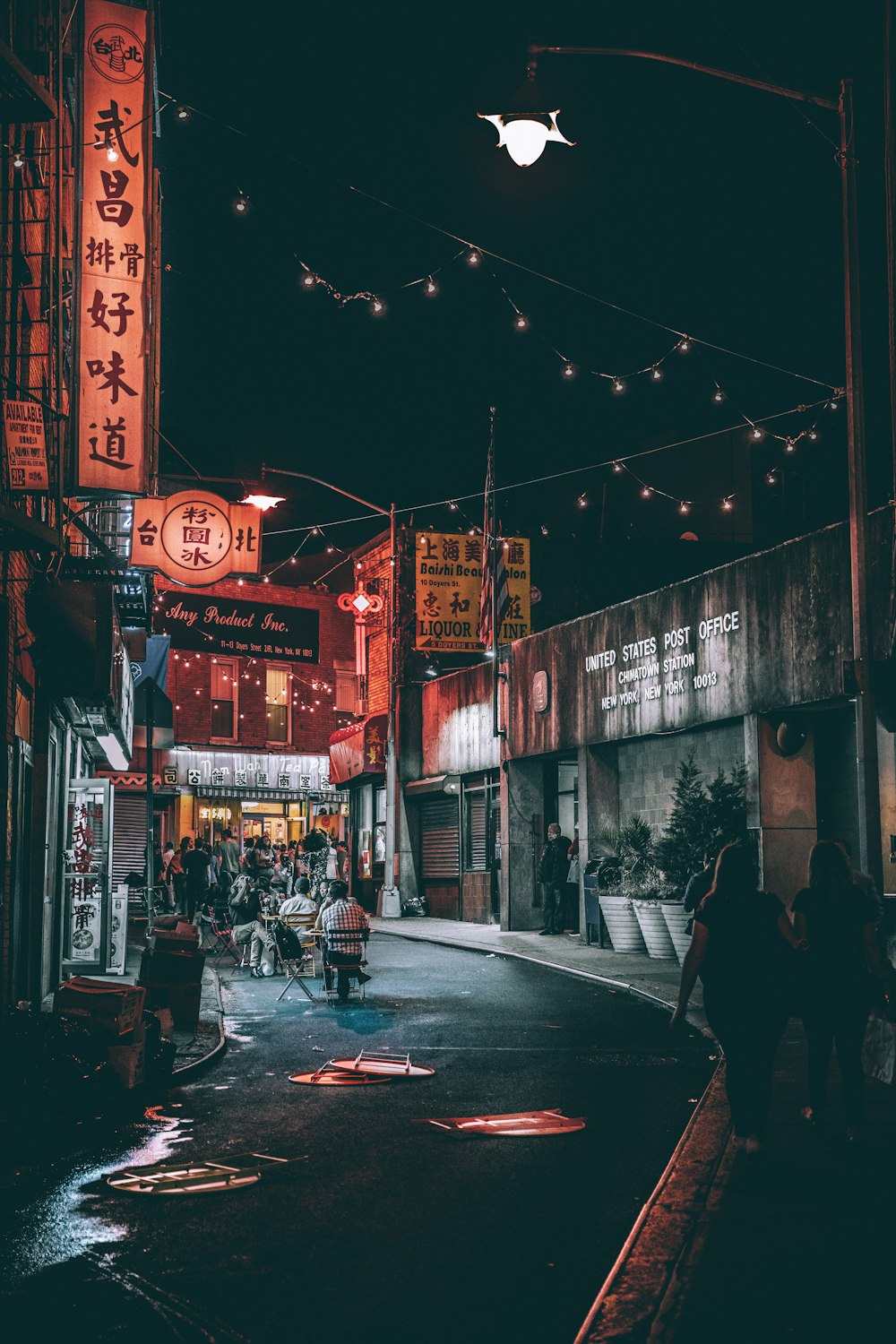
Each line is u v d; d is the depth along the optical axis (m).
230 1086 9.86
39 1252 5.60
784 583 16.45
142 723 32.47
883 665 14.16
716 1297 4.52
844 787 16.52
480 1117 8.48
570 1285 5.05
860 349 11.49
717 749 19.06
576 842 23.97
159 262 14.94
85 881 16.53
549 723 23.59
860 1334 4.16
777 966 6.48
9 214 10.69
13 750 11.70
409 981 17.22
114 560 14.42
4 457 10.21
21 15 10.89
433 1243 5.65
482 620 26.12
